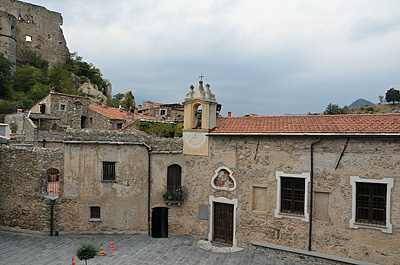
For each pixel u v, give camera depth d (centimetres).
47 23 8988
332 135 1612
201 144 2053
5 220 2233
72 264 1550
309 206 1708
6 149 2255
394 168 1508
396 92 8050
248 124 2012
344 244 1617
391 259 1508
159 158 2164
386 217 1523
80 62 9006
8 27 7400
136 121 3553
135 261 1702
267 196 1830
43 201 2138
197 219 2078
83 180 2133
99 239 2062
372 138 1555
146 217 2155
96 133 2131
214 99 2089
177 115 5200
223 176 1994
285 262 1688
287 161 1773
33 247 1908
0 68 6125
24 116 4003
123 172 2138
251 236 1878
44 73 7394
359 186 1605
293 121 1909
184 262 1692
